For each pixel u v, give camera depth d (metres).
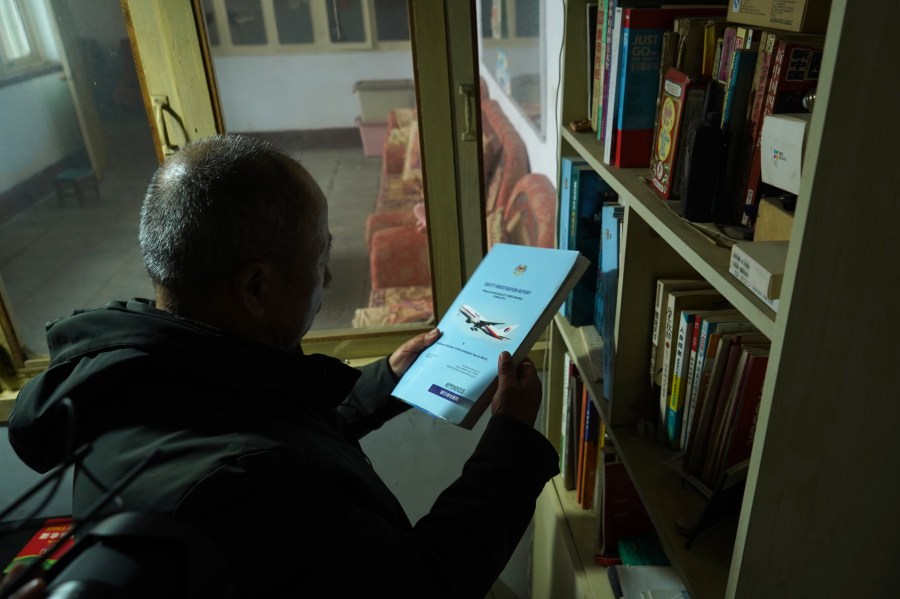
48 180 1.69
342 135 4.47
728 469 0.78
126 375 0.65
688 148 0.79
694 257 0.71
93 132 1.64
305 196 0.72
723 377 0.86
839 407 0.58
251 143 0.73
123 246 1.82
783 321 0.54
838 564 0.67
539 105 2.26
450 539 0.71
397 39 1.64
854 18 0.45
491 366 0.93
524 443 0.81
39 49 1.51
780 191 0.75
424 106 1.48
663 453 1.02
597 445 1.35
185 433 0.62
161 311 0.69
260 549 0.57
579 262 1.01
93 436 0.64
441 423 1.80
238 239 0.67
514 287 1.04
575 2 1.20
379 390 1.07
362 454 0.90
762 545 0.65
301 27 4.16
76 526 0.41
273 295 0.72
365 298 2.26
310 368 0.77
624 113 1.00
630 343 1.05
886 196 0.50
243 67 4.18
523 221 2.19
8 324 1.61
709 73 0.87
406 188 3.35
